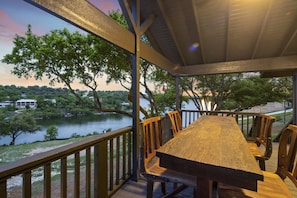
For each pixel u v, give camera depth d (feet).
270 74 19.17
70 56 22.00
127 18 8.46
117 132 7.49
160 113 33.09
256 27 11.52
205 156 3.70
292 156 4.73
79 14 5.37
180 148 4.25
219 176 3.24
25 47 20.11
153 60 11.54
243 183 3.04
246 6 9.89
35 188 9.61
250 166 3.18
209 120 9.10
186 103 35.86
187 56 16.10
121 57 22.26
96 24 6.09
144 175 5.42
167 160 3.85
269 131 7.17
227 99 33.22
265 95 30.66
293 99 16.37
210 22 11.60
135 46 8.86
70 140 18.19
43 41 21.39
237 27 11.76
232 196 3.99
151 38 13.99
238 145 4.54
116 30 7.30
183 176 5.14
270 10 9.78
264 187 4.39
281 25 10.98
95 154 6.16
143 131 5.67
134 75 8.91
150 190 5.78
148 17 10.62
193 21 11.55
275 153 12.75
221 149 4.19
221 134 5.82
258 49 13.76
